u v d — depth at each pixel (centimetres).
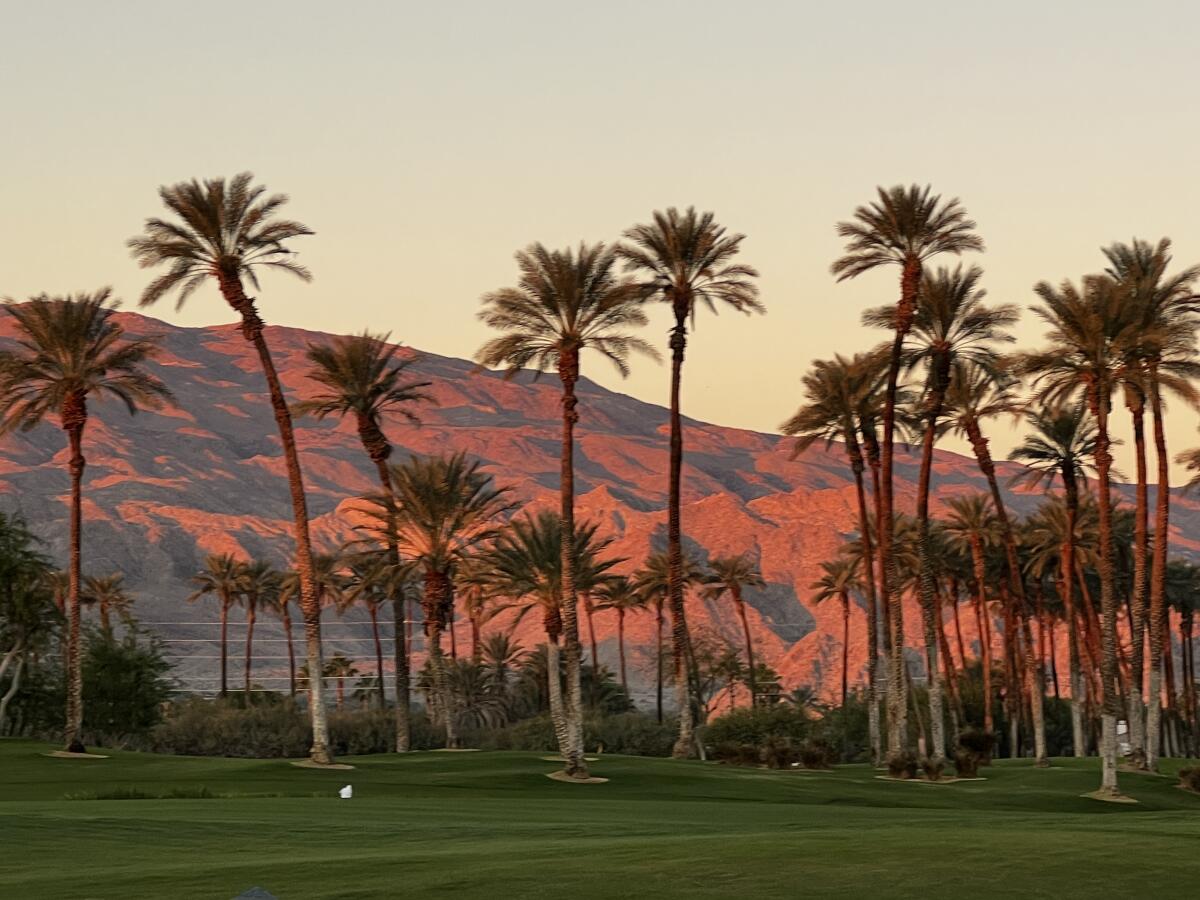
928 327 7219
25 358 6762
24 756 6356
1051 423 8150
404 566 8288
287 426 6156
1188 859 2447
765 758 7219
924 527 7638
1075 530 9581
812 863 2347
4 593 8306
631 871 2250
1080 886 2195
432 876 2198
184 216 5978
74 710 6619
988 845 2598
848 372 8019
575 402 6066
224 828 2964
